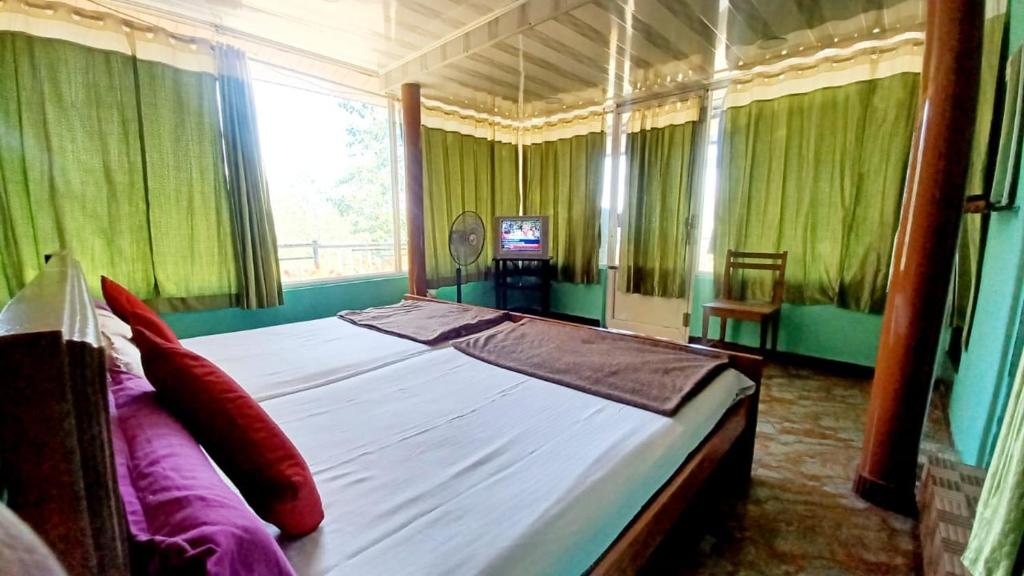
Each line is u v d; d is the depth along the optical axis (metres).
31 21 2.19
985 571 0.84
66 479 0.36
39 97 2.22
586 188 4.59
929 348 1.54
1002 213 1.71
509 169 4.93
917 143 1.53
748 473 1.80
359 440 1.21
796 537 1.50
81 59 2.32
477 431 1.26
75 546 0.36
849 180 3.04
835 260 3.14
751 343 3.69
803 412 2.50
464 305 2.90
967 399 1.91
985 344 1.73
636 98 4.08
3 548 0.16
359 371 1.78
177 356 0.85
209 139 2.77
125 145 2.48
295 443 1.19
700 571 1.36
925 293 1.51
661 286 4.11
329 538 0.83
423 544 0.81
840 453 2.06
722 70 3.37
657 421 1.32
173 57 2.61
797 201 3.27
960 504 1.30
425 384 1.63
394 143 3.98
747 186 3.46
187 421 0.83
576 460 1.10
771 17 2.52
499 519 0.88
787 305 3.42
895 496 1.63
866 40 2.83
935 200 1.47
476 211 4.64
